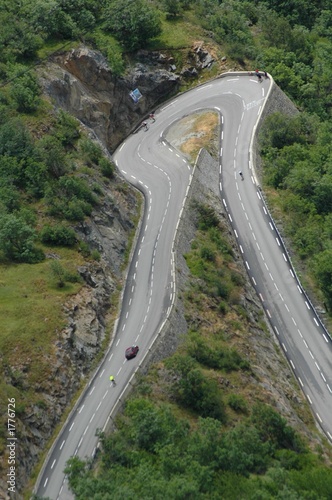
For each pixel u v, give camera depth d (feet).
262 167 359.46
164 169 355.36
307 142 373.20
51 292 260.62
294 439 230.68
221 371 249.34
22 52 369.09
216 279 288.51
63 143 329.11
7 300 251.80
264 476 207.72
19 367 229.04
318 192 332.80
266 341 282.77
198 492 182.50
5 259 275.18
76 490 183.83
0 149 310.86
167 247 302.04
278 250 316.40
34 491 206.39
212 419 214.07
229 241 319.06
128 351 249.55
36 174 304.09
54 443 221.05
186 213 316.19
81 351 247.29
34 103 334.44
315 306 295.69
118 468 196.54
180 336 256.73
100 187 318.65
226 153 366.22
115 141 388.78
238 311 283.18
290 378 273.95
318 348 282.97
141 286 284.41
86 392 239.09
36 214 295.28
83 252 285.64
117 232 308.81
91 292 269.85
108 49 398.01
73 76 375.45
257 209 334.65
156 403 228.84
